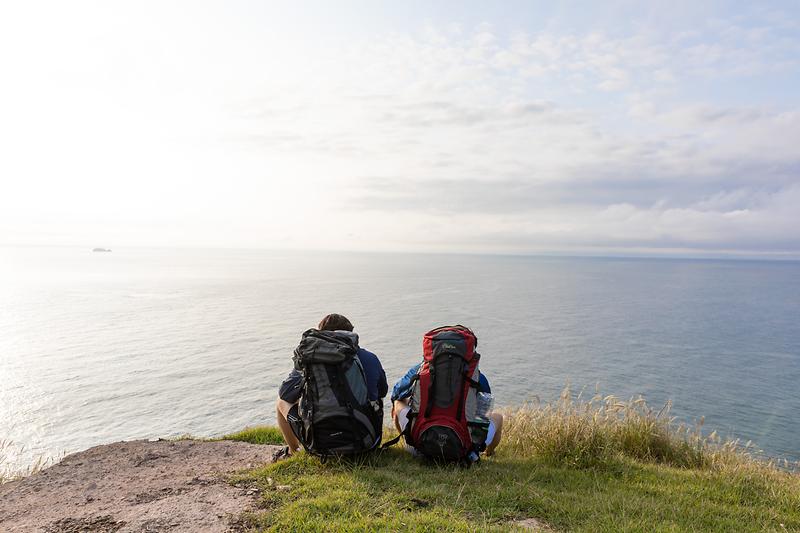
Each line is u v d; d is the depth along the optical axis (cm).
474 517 427
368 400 548
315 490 466
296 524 387
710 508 494
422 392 557
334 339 546
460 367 554
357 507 421
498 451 716
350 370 538
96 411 9556
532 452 700
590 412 799
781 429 8256
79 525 402
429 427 547
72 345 16525
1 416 9175
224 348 16050
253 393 10731
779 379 12656
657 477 607
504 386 10856
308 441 539
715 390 11250
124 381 11800
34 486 518
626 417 823
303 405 540
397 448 650
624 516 441
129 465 586
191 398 10388
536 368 13075
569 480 569
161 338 18000
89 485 514
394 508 425
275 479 500
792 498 547
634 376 12500
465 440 548
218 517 405
